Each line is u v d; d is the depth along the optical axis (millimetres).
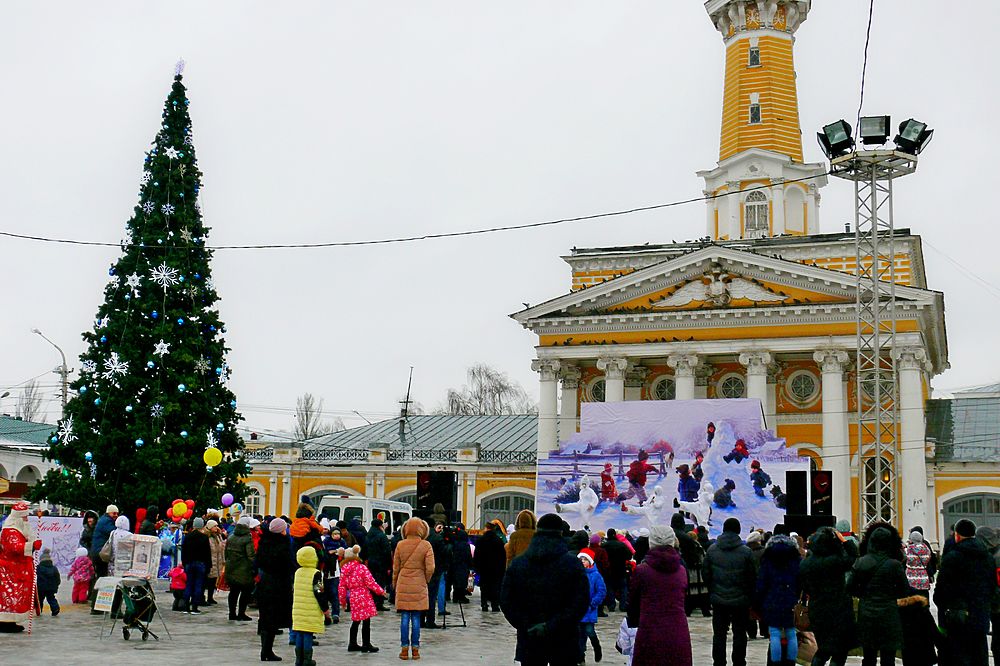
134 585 18531
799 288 48188
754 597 14688
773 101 56312
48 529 26406
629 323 50344
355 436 61844
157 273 34750
